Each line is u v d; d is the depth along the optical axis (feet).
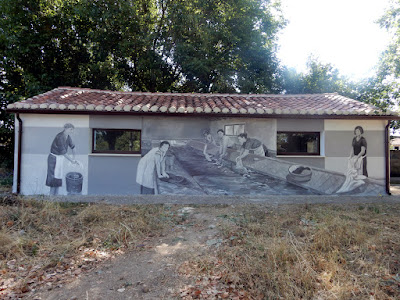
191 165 28.55
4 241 15.48
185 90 56.03
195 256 14.37
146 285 11.83
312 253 14.14
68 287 11.77
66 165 27.58
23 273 13.00
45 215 19.79
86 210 20.99
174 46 50.16
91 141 28.27
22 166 27.37
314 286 11.57
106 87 52.54
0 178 37.91
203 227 18.57
